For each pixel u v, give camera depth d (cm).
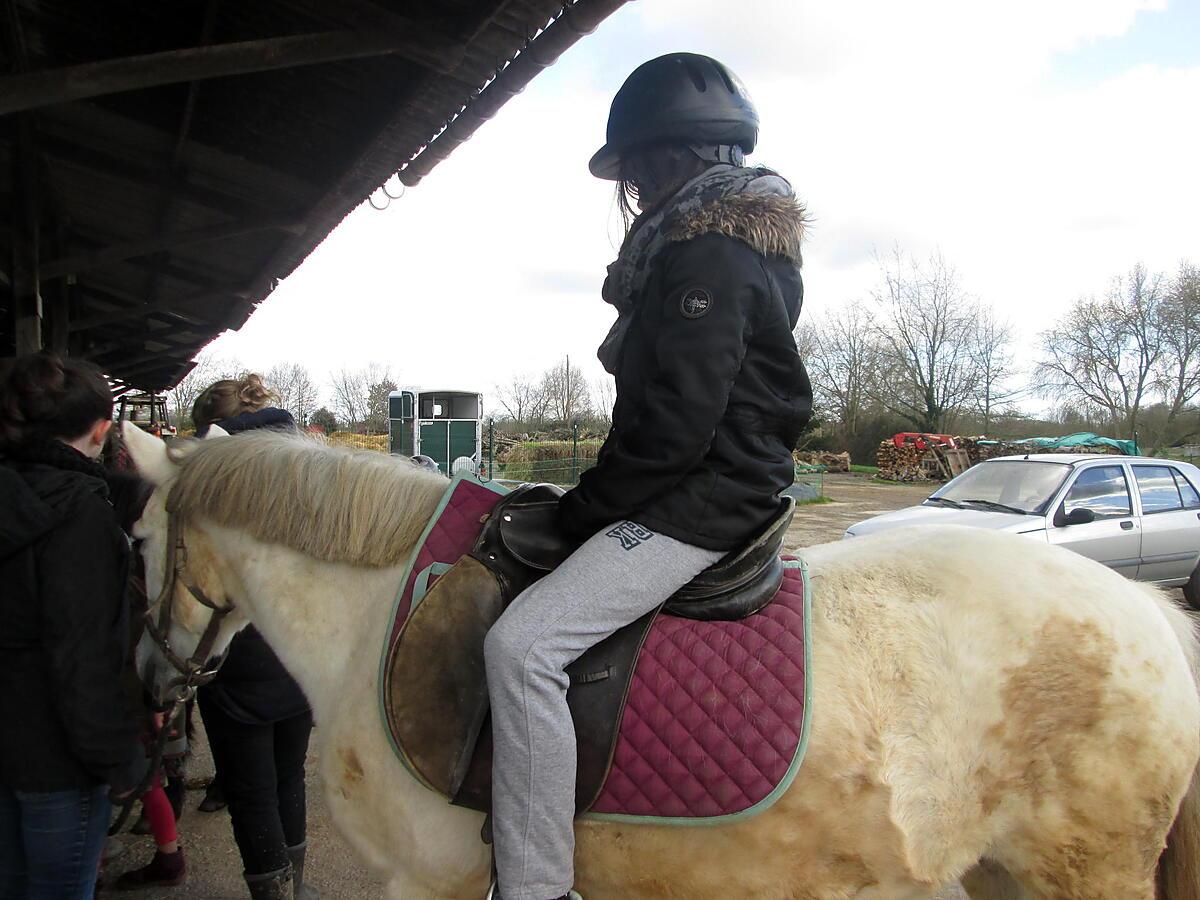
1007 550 169
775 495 154
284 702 226
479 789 145
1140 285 3306
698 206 147
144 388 2156
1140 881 153
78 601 160
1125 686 152
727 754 142
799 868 145
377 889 284
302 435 192
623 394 152
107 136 525
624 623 145
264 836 230
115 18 392
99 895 277
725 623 153
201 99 446
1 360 174
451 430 1686
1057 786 151
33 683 165
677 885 146
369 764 156
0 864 176
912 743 147
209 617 188
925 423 3556
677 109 158
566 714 140
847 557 175
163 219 696
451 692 148
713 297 138
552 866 138
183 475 182
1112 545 681
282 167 529
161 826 276
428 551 162
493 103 373
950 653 151
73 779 168
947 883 152
